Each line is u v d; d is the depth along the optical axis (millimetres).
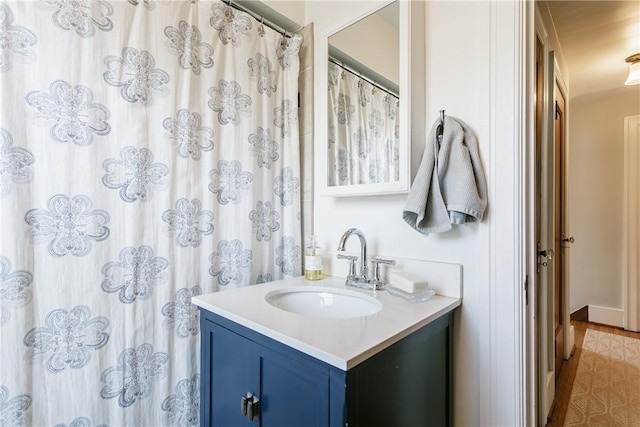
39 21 876
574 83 2588
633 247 2826
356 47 1331
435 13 1186
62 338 906
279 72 1487
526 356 983
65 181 916
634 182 2824
